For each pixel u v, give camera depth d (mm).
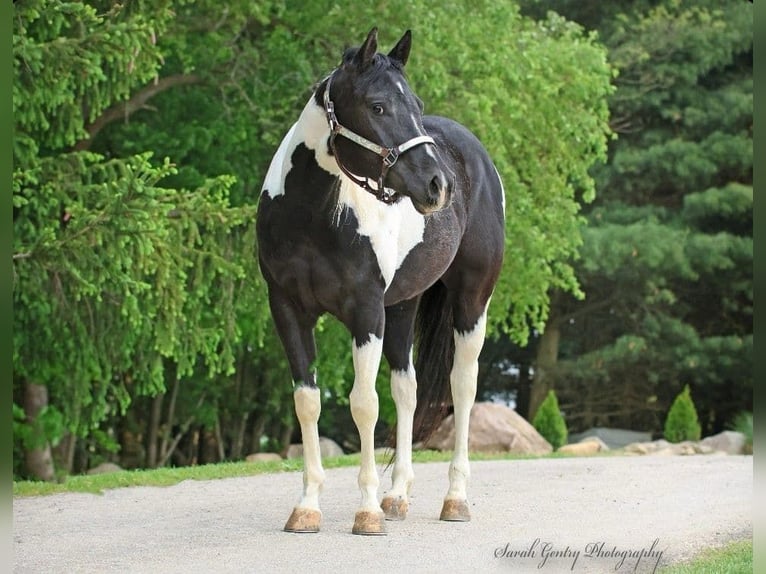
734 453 22172
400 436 9172
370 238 7938
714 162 30516
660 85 30516
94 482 12578
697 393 32156
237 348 22609
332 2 18594
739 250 29703
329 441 22516
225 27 19484
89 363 15695
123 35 13594
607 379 30328
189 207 15625
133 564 7488
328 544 8031
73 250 13664
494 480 13570
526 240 20406
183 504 10930
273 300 8211
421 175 7367
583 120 21875
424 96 18906
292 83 18812
